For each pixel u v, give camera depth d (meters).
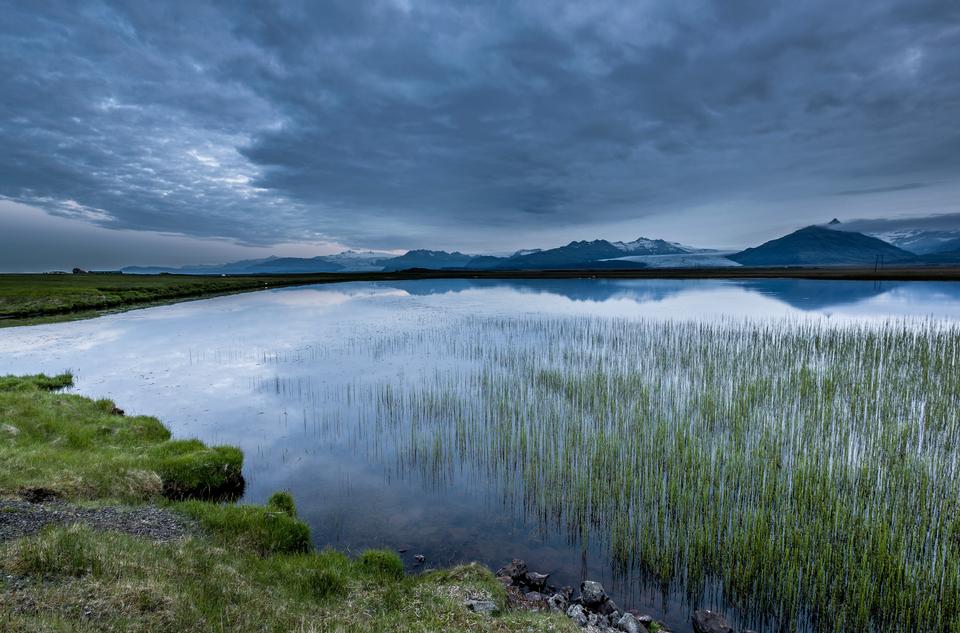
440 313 80.50
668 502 18.22
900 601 12.53
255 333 59.97
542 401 31.00
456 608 11.74
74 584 9.70
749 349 42.38
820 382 31.98
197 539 14.29
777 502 17.39
